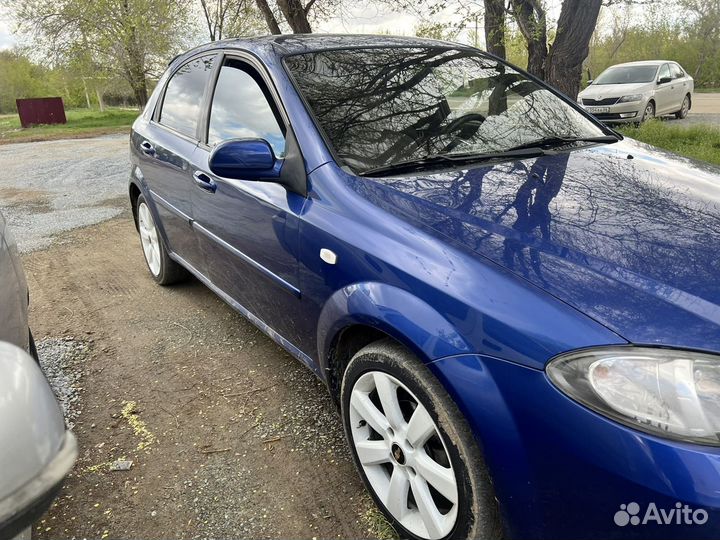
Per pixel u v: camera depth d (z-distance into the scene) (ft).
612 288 5.04
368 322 6.05
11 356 4.00
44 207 23.09
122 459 7.87
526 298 5.02
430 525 5.80
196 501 7.06
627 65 45.78
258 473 7.50
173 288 14.01
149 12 75.87
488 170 7.55
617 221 6.21
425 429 5.67
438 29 23.99
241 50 9.77
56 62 81.56
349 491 7.12
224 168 7.20
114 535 6.59
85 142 50.96
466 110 8.98
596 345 4.61
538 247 5.64
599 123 10.08
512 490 4.93
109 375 10.07
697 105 65.10
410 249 5.90
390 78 8.91
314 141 7.53
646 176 7.65
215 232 9.75
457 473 5.36
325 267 6.80
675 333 4.57
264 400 9.12
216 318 12.20
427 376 5.53
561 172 7.60
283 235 7.56
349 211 6.70
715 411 4.28
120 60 80.43
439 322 5.36
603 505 4.52
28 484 3.53
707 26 128.06
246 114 9.09
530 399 4.76
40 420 3.74
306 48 9.13
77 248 17.49
